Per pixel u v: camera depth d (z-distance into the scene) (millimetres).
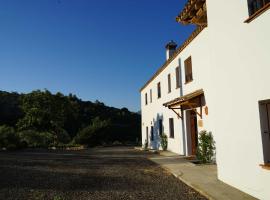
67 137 45406
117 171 11727
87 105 68125
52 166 13164
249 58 7039
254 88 6852
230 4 7875
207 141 12828
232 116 7918
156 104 24672
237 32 7555
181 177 9602
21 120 43094
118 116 67375
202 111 13914
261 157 6633
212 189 7707
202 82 13891
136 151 25422
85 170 12000
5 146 25172
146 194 7715
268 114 6742
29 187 8523
